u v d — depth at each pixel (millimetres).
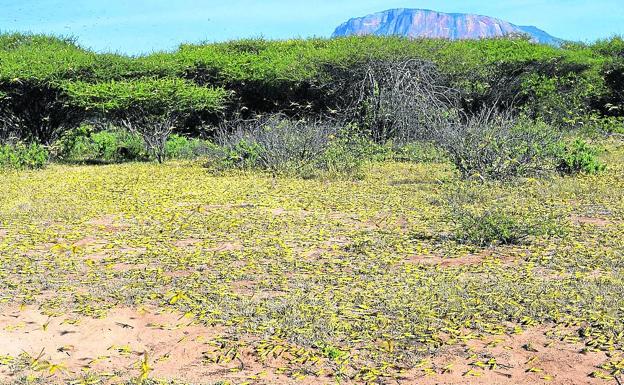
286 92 19578
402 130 17234
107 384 4238
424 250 7258
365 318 5238
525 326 5094
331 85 18906
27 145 17078
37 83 16812
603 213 9211
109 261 7008
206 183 12516
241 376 4348
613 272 6398
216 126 19922
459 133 12727
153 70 18781
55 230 8508
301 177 13219
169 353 4703
